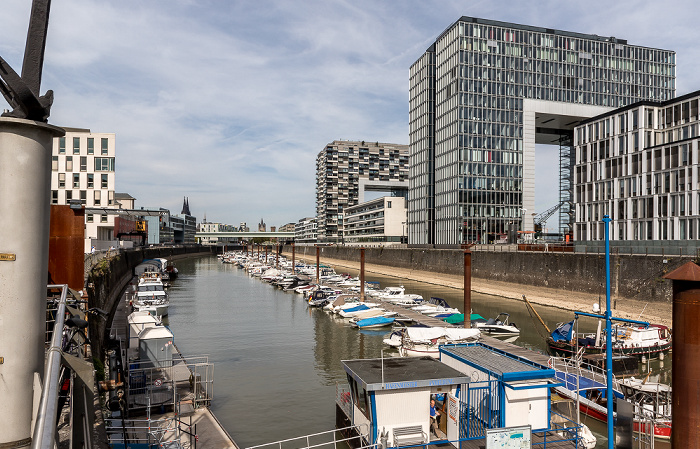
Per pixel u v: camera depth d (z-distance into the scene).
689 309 7.95
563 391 23.33
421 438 16.80
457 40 109.69
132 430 18.83
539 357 30.52
